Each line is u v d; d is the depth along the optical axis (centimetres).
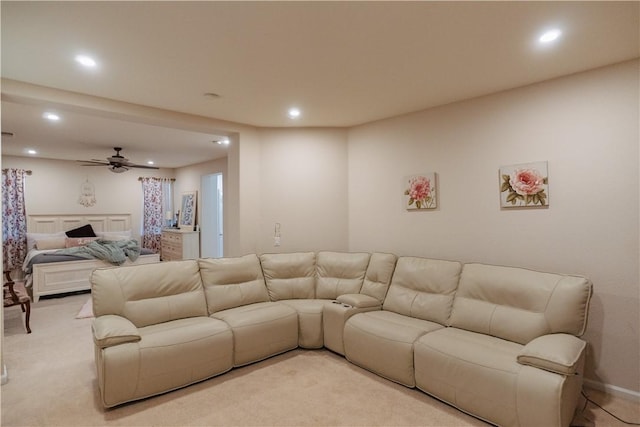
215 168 727
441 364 236
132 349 236
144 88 290
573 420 218
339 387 263
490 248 312
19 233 659
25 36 203
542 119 281
